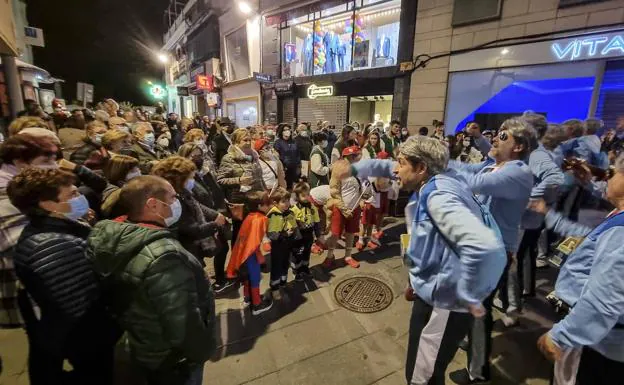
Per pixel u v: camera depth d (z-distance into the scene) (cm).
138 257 121
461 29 732
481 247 121
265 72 1379
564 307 151
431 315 155
